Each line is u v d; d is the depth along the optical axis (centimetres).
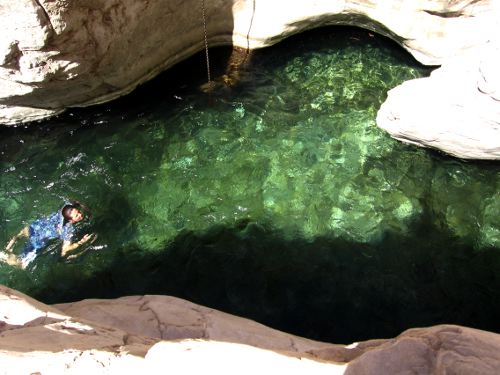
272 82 795
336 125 743
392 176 692
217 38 814
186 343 357
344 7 779
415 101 654
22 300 424
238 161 711
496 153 651
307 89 785
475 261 615
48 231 640
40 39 551
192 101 768
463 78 624
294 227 650
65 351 338
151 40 716
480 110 600
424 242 633
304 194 679
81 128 738
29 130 734
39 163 704
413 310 577
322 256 623
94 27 603
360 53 827
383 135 731
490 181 684
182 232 647
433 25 737
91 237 639
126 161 710
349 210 662
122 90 746
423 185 684
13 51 564
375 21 783
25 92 645
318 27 845
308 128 741
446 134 648
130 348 363
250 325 481
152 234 645
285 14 780
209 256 626
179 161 711
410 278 603
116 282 605
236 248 632
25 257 621
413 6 728
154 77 784
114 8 615
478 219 650
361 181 689
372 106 760
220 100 770
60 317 412
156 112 755
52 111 726
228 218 659
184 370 331
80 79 661
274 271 612
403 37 770
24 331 376
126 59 697
